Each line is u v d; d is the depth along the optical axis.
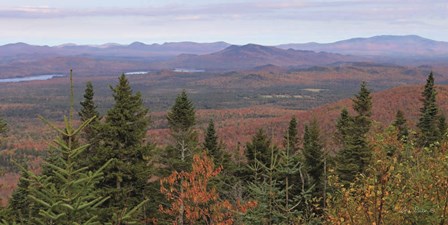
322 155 31.98
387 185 10.49
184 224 18.70
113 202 20.61
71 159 9.93
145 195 22.17
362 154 30.95
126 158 21.59
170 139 29.22
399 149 11.02
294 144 46.19
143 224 20.69
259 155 33.16
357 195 11.73
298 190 25.73
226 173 32.28
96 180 10.67
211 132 37.16
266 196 12.92
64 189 9.73
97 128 21.22
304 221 13.47
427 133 40.97
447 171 10.39
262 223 12.91
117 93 21.62
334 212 11.84
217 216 15.32
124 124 21.08
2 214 13.88
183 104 28.31
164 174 25.44
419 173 10.77
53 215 9.20
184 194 16.69
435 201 10.60
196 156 16.98
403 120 41.19
